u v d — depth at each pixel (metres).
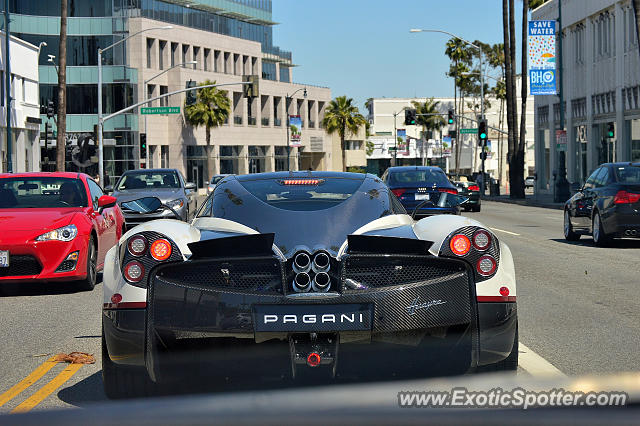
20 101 48.09
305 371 4.81
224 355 4.75
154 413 3.00
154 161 76.19
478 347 4.79
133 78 69.62
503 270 4.93
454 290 4.77
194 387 5.03
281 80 105.44
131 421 2.88
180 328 4.67
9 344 7.71
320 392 3.46
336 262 4.71
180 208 18.83
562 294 10.34
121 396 5.05
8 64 42.09
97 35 68.88
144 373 4.97
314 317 4.56
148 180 20.47
